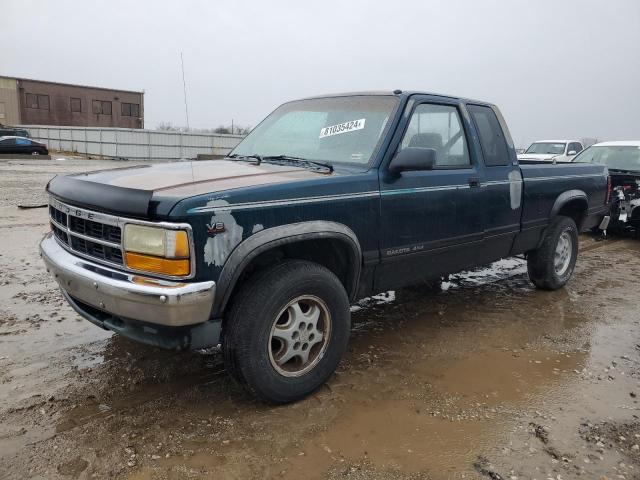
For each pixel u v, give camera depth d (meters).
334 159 3.76
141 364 3.63
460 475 2.57
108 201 2.74
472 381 3.55
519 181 4.79
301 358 3.21
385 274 3.75
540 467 2.65
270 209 2.91
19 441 2.73
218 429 2.89
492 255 4.76
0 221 8.79
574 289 5.89
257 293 2.91
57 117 59.38
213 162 3.93
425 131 3.99
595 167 6.12
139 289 2.59
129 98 63.56
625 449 2.83
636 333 4.55
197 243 2.62
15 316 4.43
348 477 2.54
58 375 3.45
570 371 3.76
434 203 3.90
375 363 3.79
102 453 2.65
